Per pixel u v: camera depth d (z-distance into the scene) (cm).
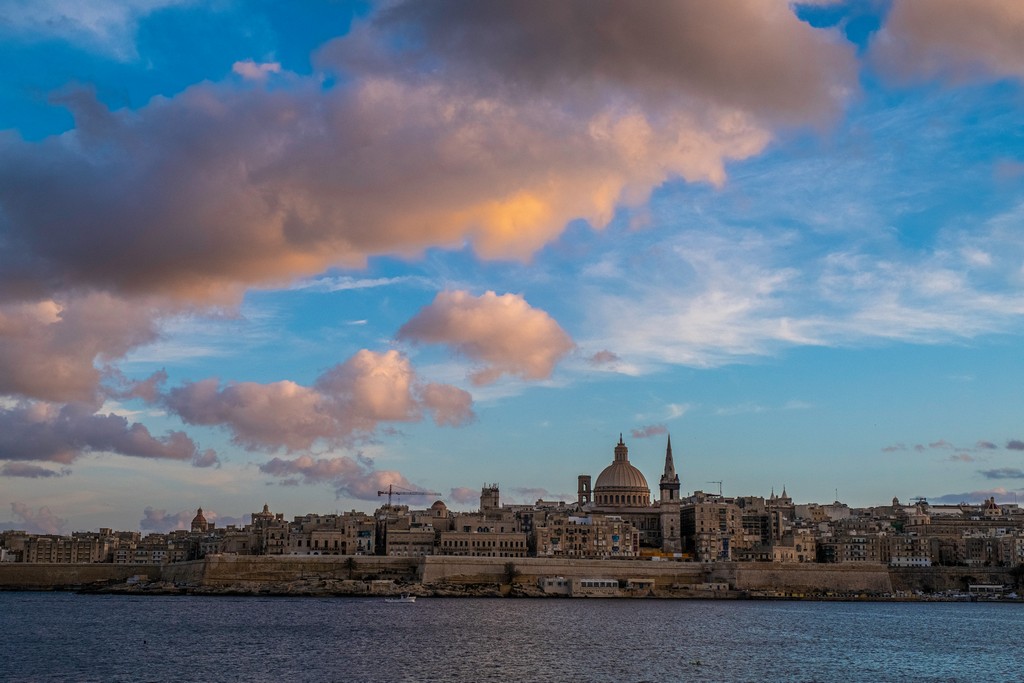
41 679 17262
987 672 19888
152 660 19400
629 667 19138
